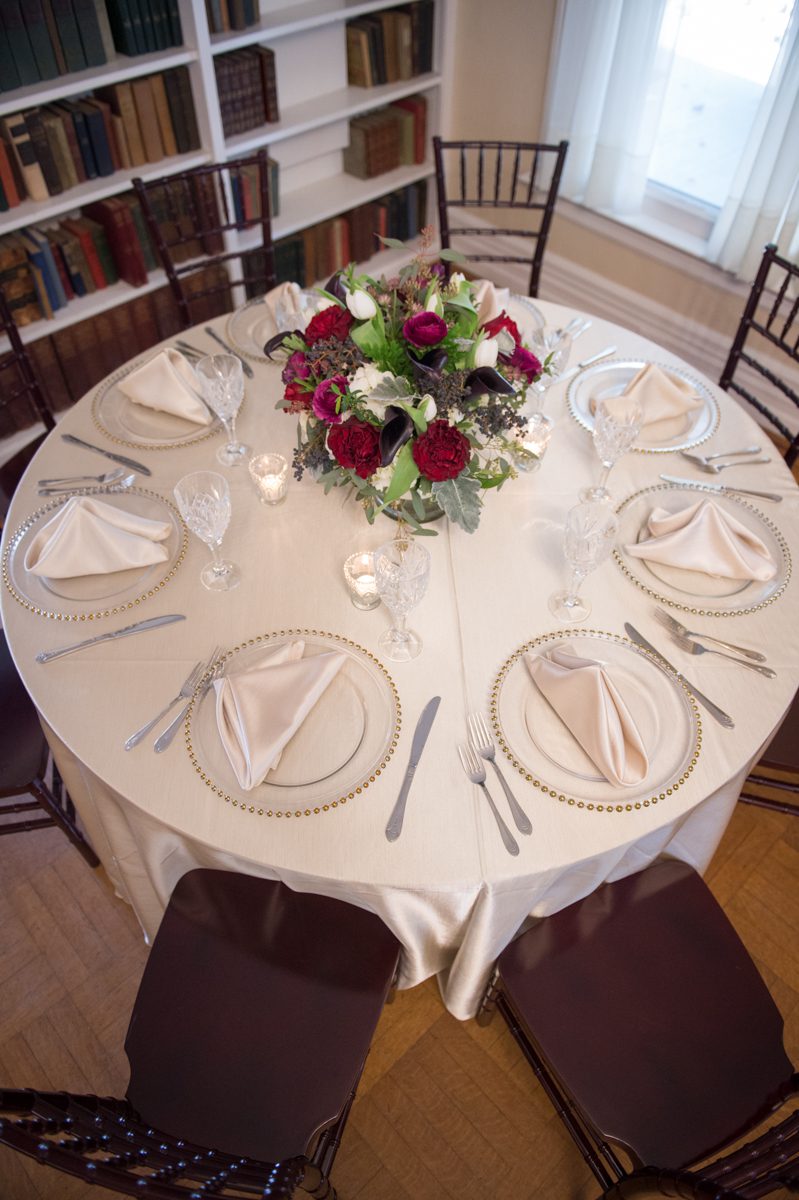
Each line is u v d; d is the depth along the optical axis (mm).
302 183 3273
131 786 1237
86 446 1736
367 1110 1681
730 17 2547
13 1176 1582
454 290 1420
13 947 1882
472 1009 1586
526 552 1549
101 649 1395
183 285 2934
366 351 1340
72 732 1293
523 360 1421
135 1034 1324
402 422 1255
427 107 3383
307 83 3000
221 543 1555
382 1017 1786
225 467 1703
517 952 1401
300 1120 1251
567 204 3201
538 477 1691
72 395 2848
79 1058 1743
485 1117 1675
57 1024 1784
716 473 1694
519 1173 1616
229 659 1369
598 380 1902
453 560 1532
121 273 2789
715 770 1261
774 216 2609
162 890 1499
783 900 1964
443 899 1209
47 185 2502
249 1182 1114
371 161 3305
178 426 1786
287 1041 1315
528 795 1231
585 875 1328
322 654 1346
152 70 2465
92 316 2742
